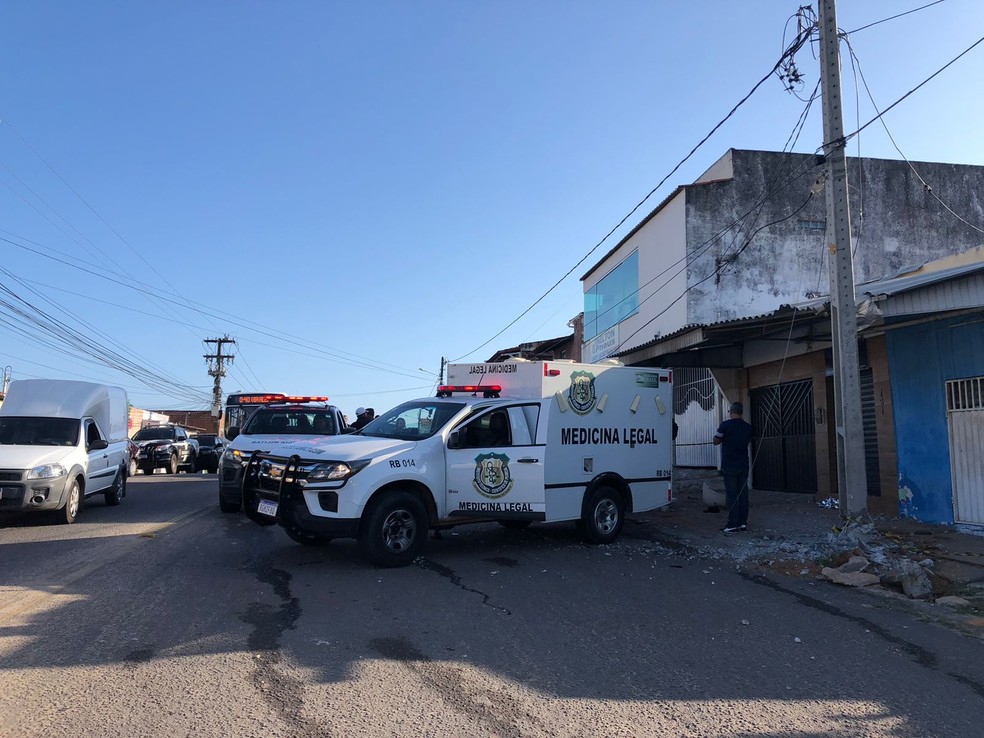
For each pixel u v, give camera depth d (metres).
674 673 4.88
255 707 4.20
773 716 4.21
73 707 4.15
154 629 5.62
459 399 9.23
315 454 7.93
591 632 5.75
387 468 7.92
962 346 9.88
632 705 4.34
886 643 5.59
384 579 7.42
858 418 8.97
